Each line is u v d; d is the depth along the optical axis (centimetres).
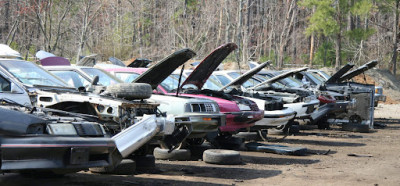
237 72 1480
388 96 4131
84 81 1003
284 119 1264
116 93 799
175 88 1185
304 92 1578
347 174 895
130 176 795
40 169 585
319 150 1244
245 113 1114
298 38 6259
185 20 5431
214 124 961
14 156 566
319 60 5309
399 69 5928
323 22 3953
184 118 898
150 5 5934
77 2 4416
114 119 754
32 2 3816
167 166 913
